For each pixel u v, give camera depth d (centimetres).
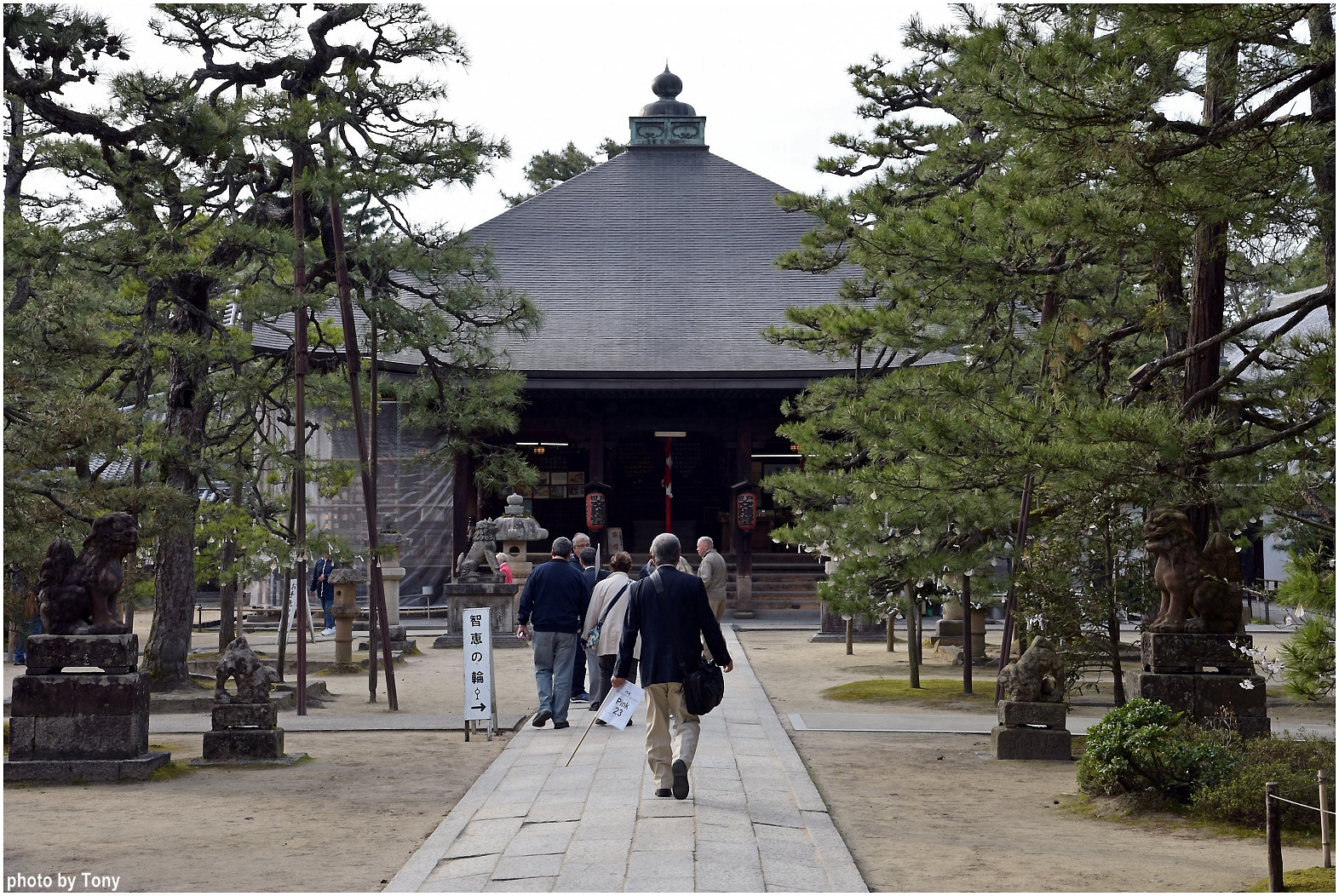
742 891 657
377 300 2112
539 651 1407
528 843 783
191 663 2222
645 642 909
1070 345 1429
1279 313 1064
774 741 1241
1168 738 991
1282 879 702
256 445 2258
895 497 1320
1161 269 1388
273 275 2178
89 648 1147
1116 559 1547
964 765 1195
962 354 1738
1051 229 1047
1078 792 1028
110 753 1134
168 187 1777
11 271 1639
